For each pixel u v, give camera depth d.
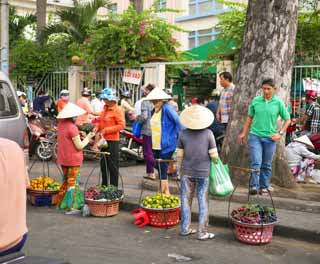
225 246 5.86
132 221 7.00
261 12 8.08
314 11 11.95
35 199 7.81
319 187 8.28
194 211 7.14
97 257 5.44
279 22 8.02
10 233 2.91
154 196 6.89
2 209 2.86
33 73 17.34
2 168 2.88
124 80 14.31
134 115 11.76
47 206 7.86
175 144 7.63
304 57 11.72
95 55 14.50
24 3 31.14
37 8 20.14
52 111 14.55
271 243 6.02
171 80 16.44
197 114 5.98
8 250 2.92
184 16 22.56
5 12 10.80
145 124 8.78
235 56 12.23
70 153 7.35
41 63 17.02
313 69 10.95
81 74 15.94
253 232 5.84
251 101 8.16
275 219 5.98
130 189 8.82
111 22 15.42
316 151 10.18
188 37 22.53
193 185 6.22
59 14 18.53
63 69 16.64
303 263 5.30
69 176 7.46
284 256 5.52
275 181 8.09
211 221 6.88
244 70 8.29
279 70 8.07
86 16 17.84
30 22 22.83
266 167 7.57
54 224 6.82
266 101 7.37
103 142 9.84
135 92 14.10
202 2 21.95
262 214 6.00
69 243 5.96
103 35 14.22
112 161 7.92
